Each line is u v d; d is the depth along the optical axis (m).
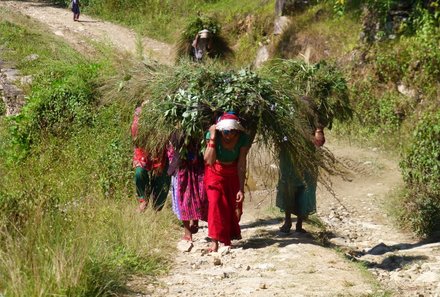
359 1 23.19
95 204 10.30
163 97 9.16
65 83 16.28
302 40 24.08
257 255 8.62
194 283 7.41
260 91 8.70
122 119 14.20
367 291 6.91
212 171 8.77
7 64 23.42
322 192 13.26
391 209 11.84
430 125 11.24
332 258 8.32
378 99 18.44
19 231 7.53
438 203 10.65
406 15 20.36
